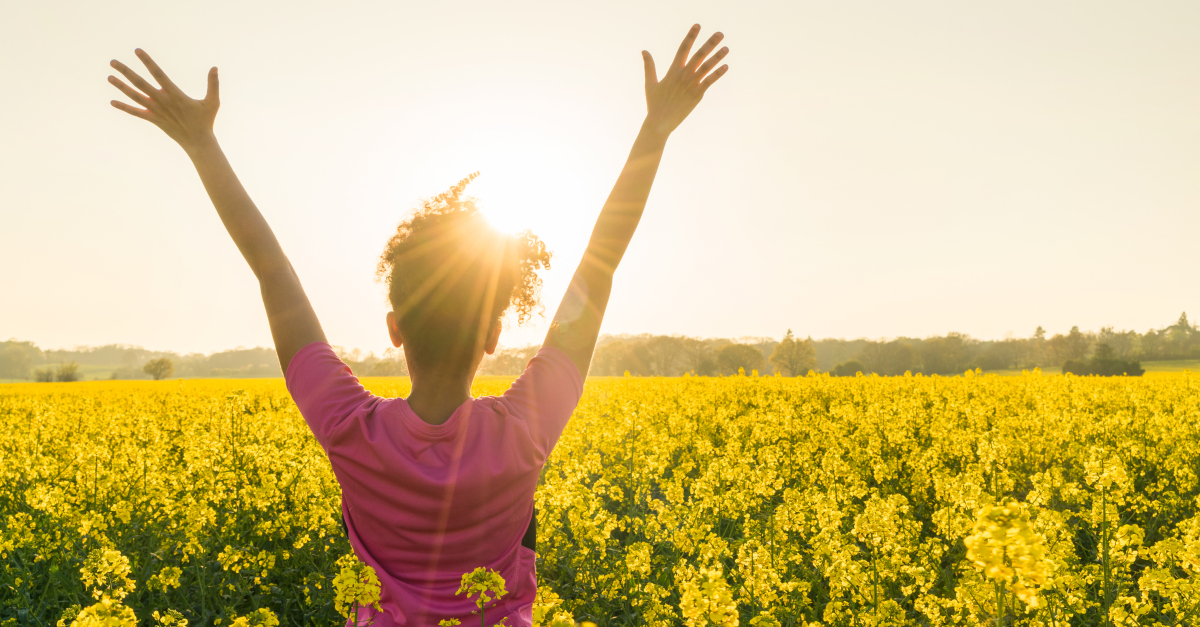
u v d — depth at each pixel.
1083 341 88.19
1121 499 5.29
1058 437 9.64
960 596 4.05
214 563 5.62
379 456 1.37
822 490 7.38
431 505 1.37
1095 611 4.72
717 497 6.17
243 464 8.55
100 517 5.55
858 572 4.41
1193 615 4.08
